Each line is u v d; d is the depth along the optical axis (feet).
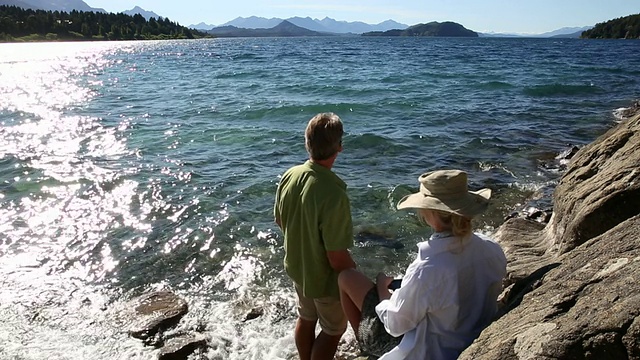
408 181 34.04
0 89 82.79
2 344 16.63
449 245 9.50
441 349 9.66
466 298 9.68
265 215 28.27
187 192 31.73
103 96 76.33
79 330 17.53
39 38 465.47
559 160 39.29
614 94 78.43
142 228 26.45
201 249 24.17
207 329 17.66
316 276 12.23
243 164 37.93
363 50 268.62
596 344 7.61
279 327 17.75
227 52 246.06
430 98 71.77
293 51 255.91
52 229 26.11
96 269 22.21
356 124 53.11
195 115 58.49
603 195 15.28
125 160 38.86
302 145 43.78
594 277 9.23
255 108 61.72
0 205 29.17
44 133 48.21
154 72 123.54
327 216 11.39
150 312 18.47
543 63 152.46
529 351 8.21
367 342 11.30
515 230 20.94
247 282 21.11
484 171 36.70
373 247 24.36
